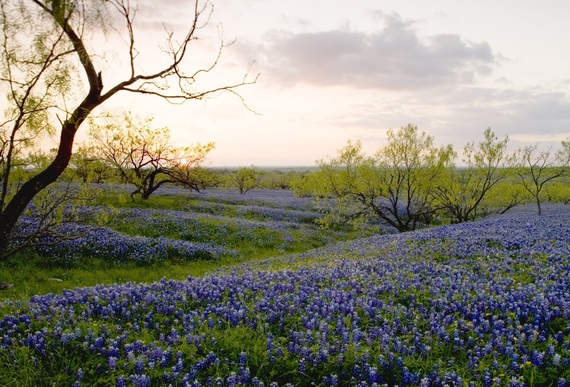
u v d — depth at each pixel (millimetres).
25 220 17766
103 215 14898
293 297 7969
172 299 7961
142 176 37562
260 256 24078
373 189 33094
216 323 6801
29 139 7227
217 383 4945
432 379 5098
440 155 31625
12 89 6176
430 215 39812
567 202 54500
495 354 5676
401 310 7211
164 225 27250
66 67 6078
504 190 40531
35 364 5414
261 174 85188
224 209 39750
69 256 17750
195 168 40844
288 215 40531
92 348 5754
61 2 4887
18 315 6996
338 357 5449
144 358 5426
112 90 6195
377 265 11664
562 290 8336
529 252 12797
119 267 18109
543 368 5418
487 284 8781
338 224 39094
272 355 5641
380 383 5086
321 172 34719
